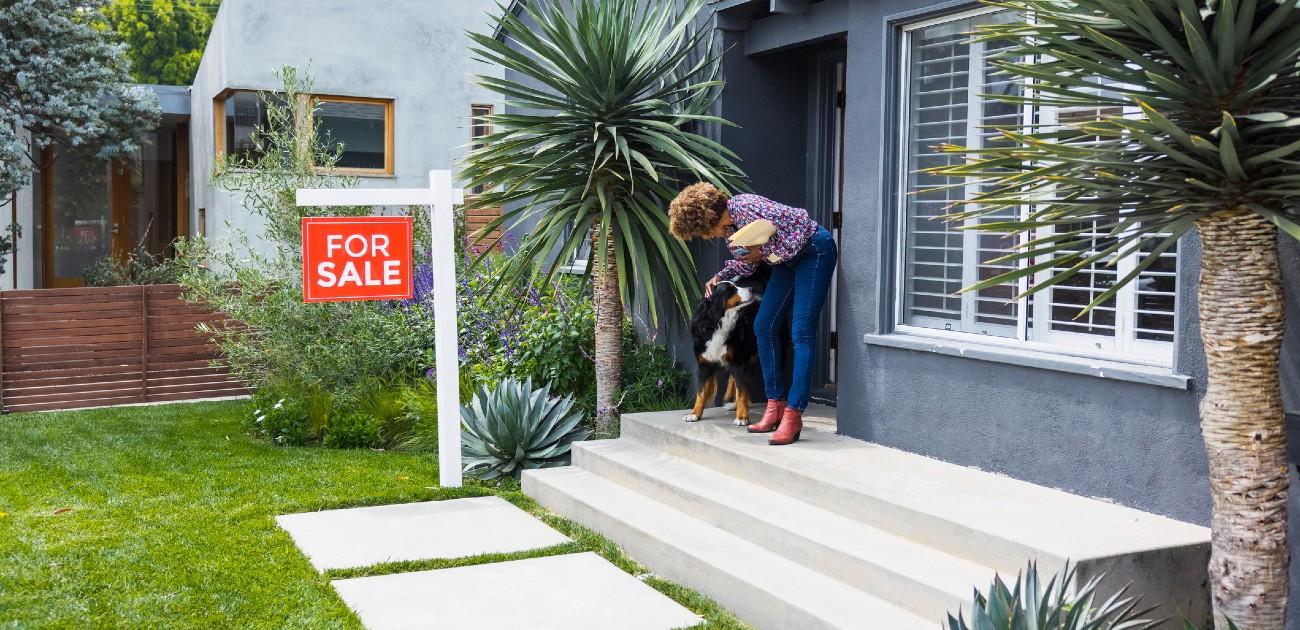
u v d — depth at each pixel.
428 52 13.38
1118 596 3.36
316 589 4.36
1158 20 2.91
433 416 7.32
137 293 9.30
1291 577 3.75
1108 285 4.52
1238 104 2.94
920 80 5.45
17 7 13.21
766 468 5.12
